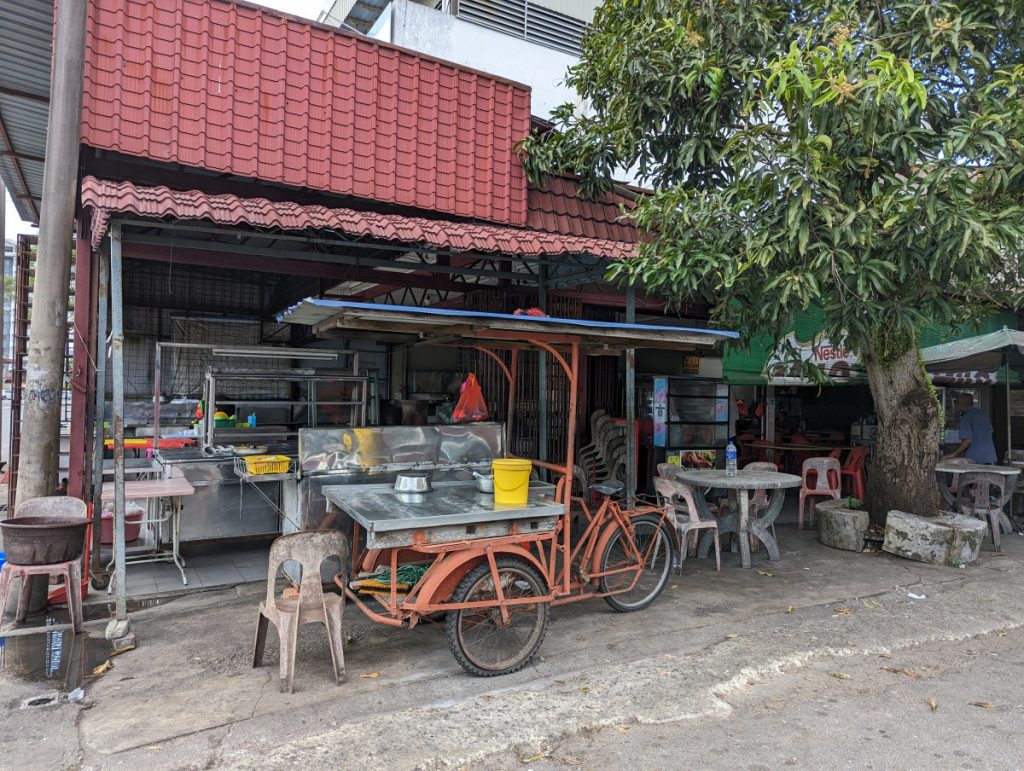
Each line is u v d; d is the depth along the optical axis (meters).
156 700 3.48
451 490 4.78
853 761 3.00
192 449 6.81
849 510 7.09
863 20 5.57
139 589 5.35
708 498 9.44
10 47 6.08
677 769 2.93
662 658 4.11
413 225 5.63
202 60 5.90
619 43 6.14
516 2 13.62
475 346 4.93
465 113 7.20
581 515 6.16
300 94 6.30
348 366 8.15
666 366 10.59
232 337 10.55
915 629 4.66
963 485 8.00
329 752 2.97
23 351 7.18
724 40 5.75
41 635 4.37
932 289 5.56
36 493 4.61
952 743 3.17
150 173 5.86
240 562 6.19
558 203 7.72
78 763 2.89
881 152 5.02
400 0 12.42
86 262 5.46
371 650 4.20
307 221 5.06
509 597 4.01
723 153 5.16
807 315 9.33
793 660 4.10
